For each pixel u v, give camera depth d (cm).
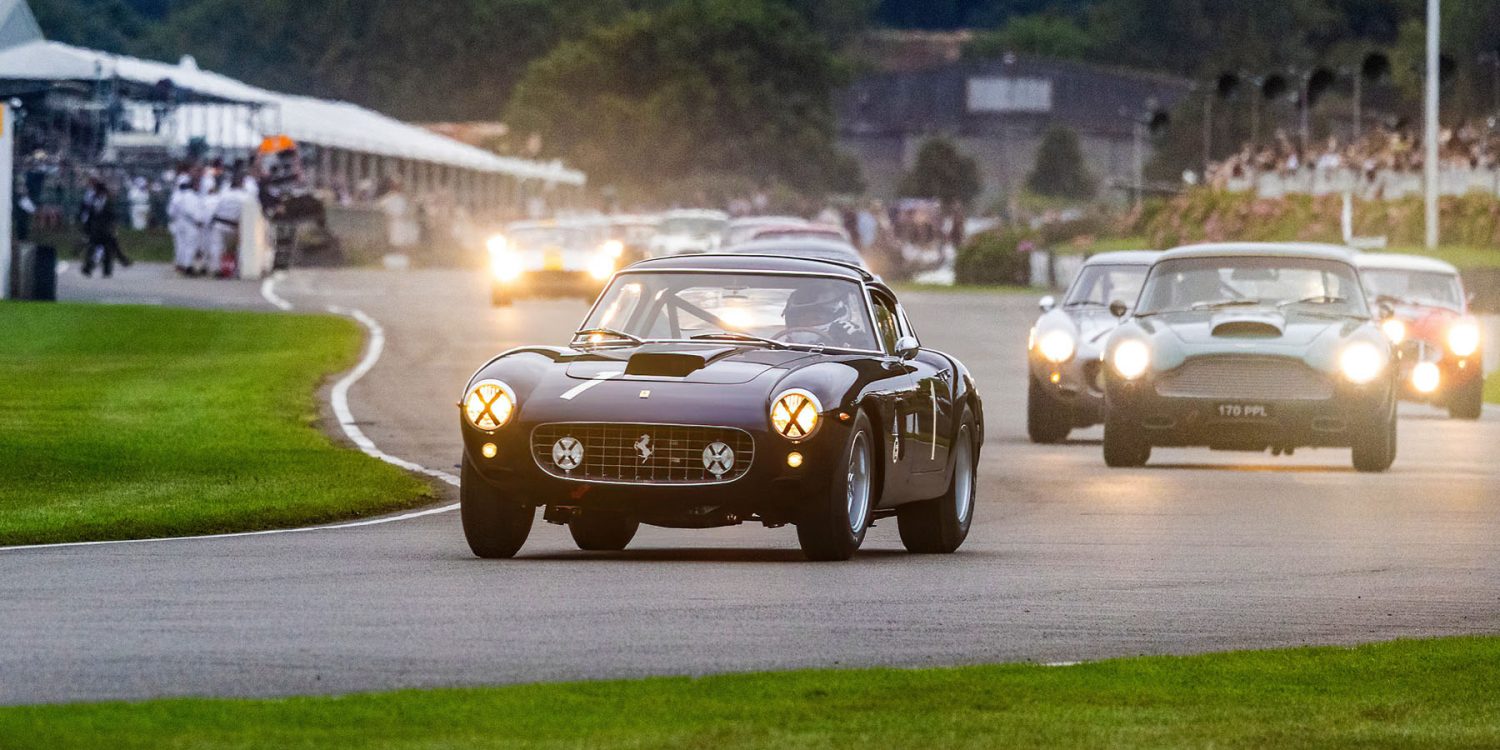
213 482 5538
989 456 6850
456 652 2958
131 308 13388
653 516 3909
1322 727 2502
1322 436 6266
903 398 4169
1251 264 6725
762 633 3180
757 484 3850
